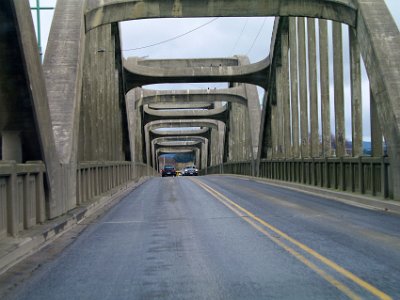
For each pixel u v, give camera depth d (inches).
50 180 470.9
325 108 1037.2
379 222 485.7
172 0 875.4
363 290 240.7
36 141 457.1
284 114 1353.3
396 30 737.0
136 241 402.9
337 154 960.3
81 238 423.5
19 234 373.1
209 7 876.6
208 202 733.3
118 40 1309.1
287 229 445.1
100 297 240.5
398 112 617.3
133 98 1984.5
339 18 858.8
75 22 763.4
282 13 880.3
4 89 430.6
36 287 260.8
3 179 346.3
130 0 862.5
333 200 735.1
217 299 231.6
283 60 1355.8
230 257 327.0
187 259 324.8
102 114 1085.1
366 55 761.0
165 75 1541.6
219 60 1831.9
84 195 667.4
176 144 4926.2
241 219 521.7
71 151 585.0
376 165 667.4
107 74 1187.3
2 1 372.2
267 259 317.4
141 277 279.7
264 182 1366.9
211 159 3659.0
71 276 284.5
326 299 226.7
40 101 462.6
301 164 1055.6
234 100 2030.0
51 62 709.9
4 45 402.9
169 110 2753.4
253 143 1833.2
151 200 808.3
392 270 282.7
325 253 332.5
